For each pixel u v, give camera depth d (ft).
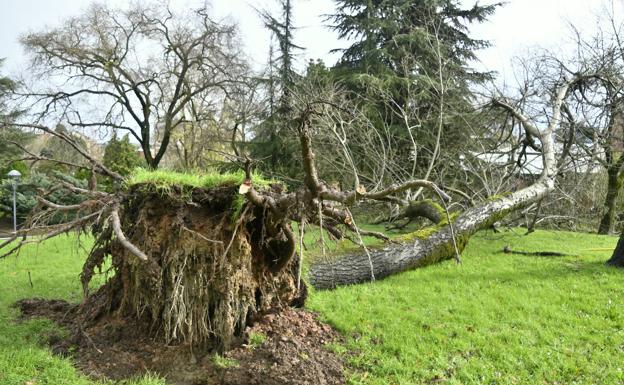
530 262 23.07
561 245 28.99
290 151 53.11
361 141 43.83
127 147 70.69
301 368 11.55
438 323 14.61
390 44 55.01
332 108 34.76
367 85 47.88
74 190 14.06
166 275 12.69
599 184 42.09
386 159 37.83
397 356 12.53
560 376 11.53
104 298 14.65
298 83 44.68
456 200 40.60
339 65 64.08
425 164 46.88
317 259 19.35
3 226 50.49
